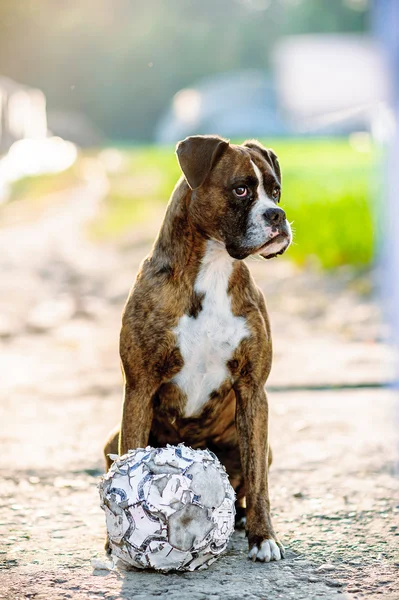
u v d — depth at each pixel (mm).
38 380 12203
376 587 5621
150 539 5672
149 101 102812
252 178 6590
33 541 6516
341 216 22391
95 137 81562
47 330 15844
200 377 6574
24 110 60188
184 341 6465
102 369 12836
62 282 20656
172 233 6633
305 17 102875
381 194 27438
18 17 89750
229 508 5848
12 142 56219
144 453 5844
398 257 19172
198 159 6570
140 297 6523
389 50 56531
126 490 5715
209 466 5809
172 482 5660
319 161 47062
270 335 6762
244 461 6578
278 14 105438
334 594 5520
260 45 104938
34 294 19250
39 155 58281
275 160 7059
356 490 7598
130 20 99750
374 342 13922
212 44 103750
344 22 102375
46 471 8234
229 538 6207
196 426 6859
